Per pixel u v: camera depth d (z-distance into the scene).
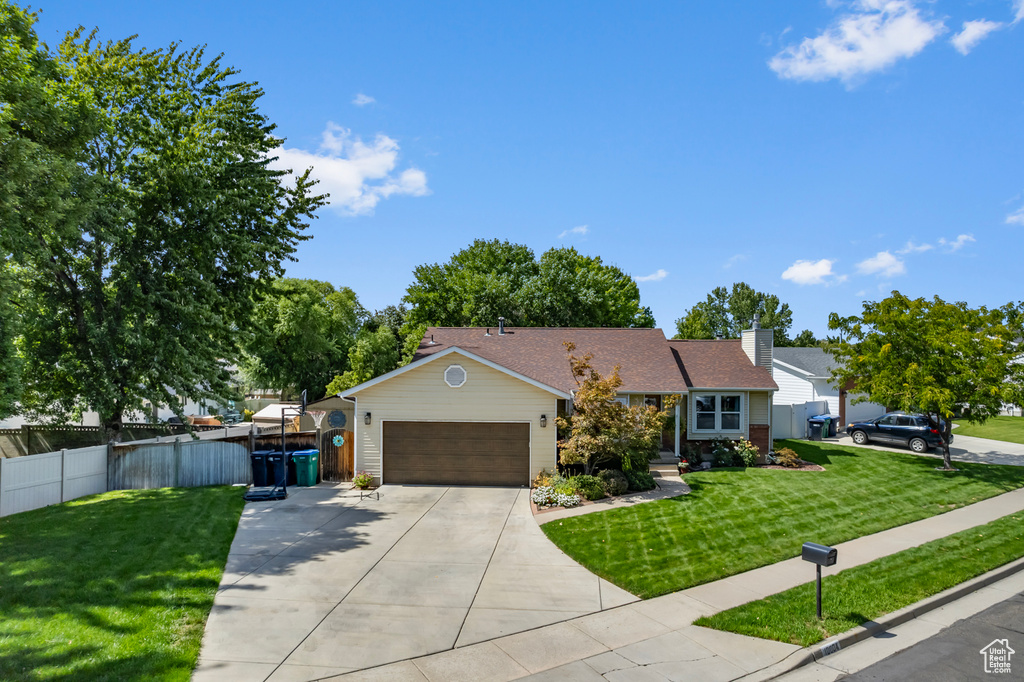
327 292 54.75
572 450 17.52
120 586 10.16
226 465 20.08
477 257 55.22
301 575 11.14
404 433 19.64
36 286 18.86
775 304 79.56
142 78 19.38
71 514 15.32
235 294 21.66
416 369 19.58
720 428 23.88
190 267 19.61
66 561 11.36
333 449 20.12
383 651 8.23
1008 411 39.34
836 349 22.86
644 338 27.17
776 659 8.05
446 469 19.48
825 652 8.32
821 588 9.76
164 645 8.09
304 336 43.75
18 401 19.11
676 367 24.14
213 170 19.77
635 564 11.73
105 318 19.09
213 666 7.71
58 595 9.65
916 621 9.48
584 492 16.91
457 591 10.46
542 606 9.84
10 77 15.55
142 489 19.06
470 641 8.58
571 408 20.88
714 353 26.56
